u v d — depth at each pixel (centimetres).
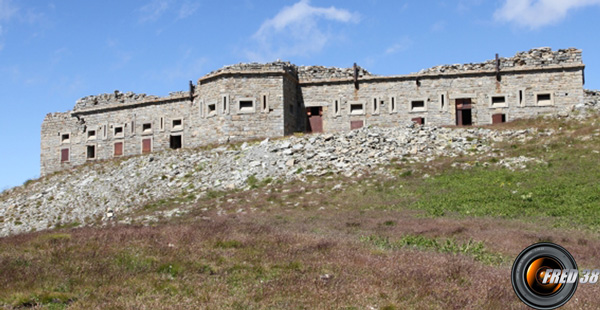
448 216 2873
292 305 1289
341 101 5381
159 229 2417
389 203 3219
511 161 3712
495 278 1530
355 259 1753
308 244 2005
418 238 2184
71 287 1423
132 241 2028
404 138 4306
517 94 5059
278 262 1727
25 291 1350
